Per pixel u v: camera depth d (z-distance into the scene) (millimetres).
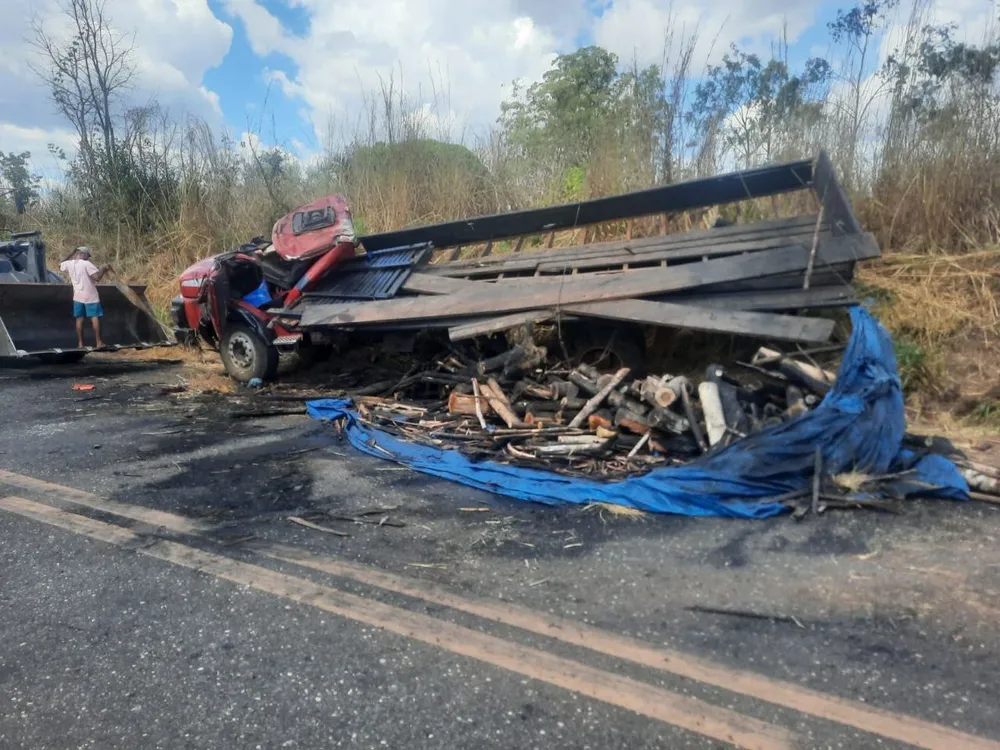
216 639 3115
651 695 2707
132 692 2768
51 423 6891
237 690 2773
